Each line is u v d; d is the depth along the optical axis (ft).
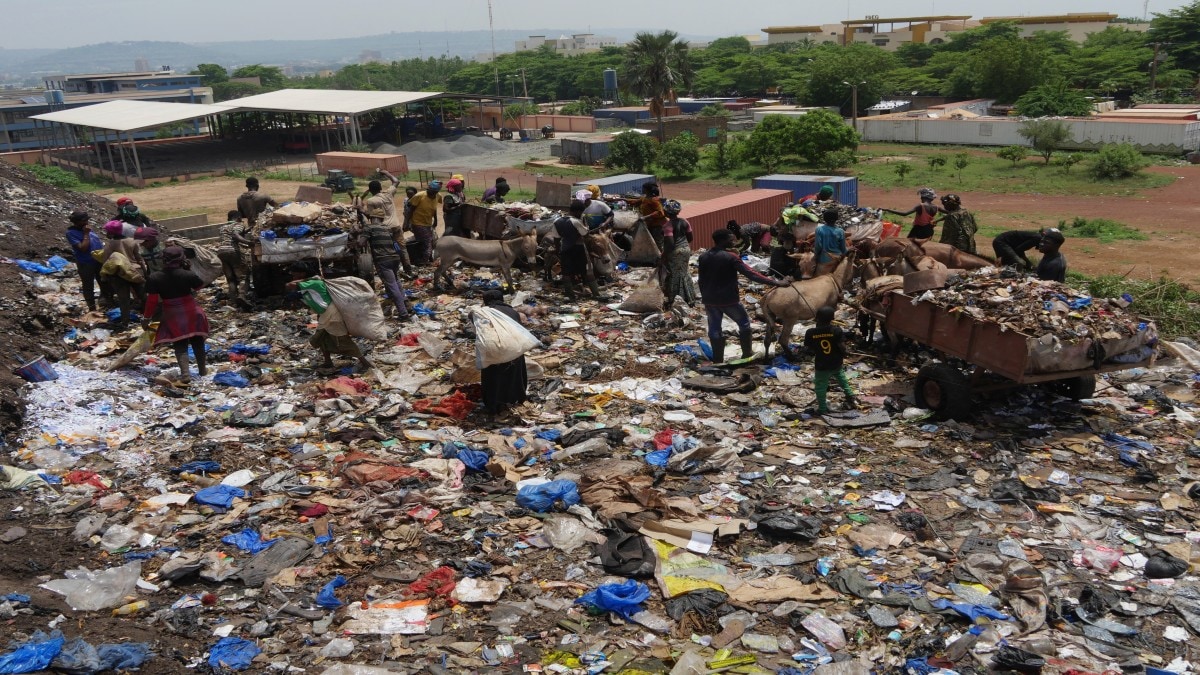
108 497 26.96
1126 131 191.62
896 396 35.14
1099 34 411.13
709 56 527.40
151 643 19.92
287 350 41.96
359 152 232.94
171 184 204.85
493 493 27.53
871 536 24.58
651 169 206.80
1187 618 20.74
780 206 84.69
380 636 20.51
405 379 37.22
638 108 322.14
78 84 574.97
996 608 21.47
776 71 411.75
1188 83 296.30
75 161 243.60
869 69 329.31
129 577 22.57
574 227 48.26
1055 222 127.03
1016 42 296.30
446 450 30.07
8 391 32.73
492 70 522.47
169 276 36.01
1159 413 33.55
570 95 507.71
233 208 157.07
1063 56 336.49
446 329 44.78
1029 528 25.18
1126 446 30.32
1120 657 19.44
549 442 31.24
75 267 56.13
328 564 23.39
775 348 40.50
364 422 32.94
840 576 22.68
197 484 28.02
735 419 33.37
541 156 240.73
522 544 24.52
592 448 30.45
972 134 220.02
